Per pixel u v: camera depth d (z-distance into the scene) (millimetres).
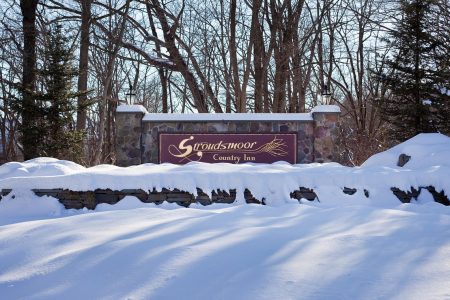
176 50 21094
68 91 14828
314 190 7246
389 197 7164
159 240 4402
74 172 8000
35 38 17672
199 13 24391
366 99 25094
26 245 4496
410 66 13359
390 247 4094
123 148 12508
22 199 7176
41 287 3479
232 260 3803
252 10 21047
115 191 7340
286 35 21844
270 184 7289
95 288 3402
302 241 4316
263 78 21656
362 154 21641
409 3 13781
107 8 20453
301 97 23703
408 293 3104
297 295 3129
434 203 6824
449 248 4051
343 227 4957
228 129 12445
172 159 12375
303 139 12492
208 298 3152
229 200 7309
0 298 3340
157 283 3414
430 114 12734
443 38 14477
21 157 27391
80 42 19016
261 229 4844
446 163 7934
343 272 3498
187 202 7320
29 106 14336
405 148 9039
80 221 5488
